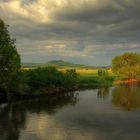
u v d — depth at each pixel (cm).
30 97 8600
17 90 7931
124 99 8731
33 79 9694
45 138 3862
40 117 5441
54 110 6344
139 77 18038
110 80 17125
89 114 5847
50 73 10856
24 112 5991
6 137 3878
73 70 12938
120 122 5016
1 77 7275
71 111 6241
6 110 6191
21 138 3838
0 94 7800
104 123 4912
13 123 4809
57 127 4550
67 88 11812
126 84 15712
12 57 7325
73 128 4500
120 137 3969
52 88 10619
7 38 7469
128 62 17950
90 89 12462
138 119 5303
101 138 3906
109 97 9312
